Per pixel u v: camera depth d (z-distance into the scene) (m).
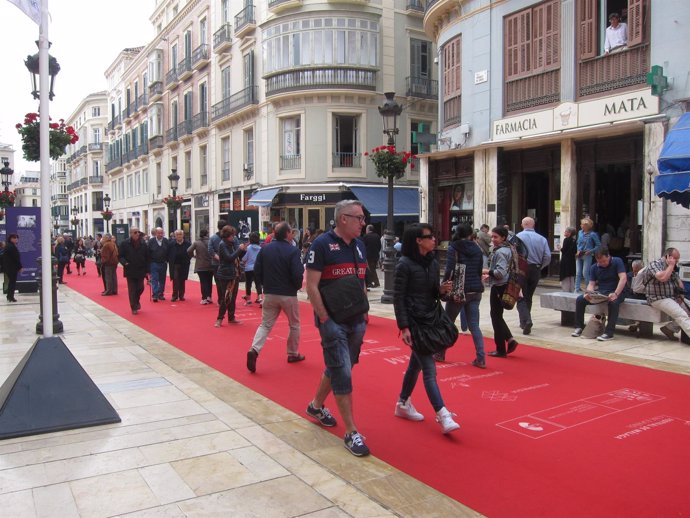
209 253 13.20
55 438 4.62
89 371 6.87
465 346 8.20
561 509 3.47
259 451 4.38
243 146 29.58
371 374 6.73
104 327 10.23
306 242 20.80
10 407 4.76
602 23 13.20
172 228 39.84
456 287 6.83
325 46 24.95
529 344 8.27
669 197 9.80
